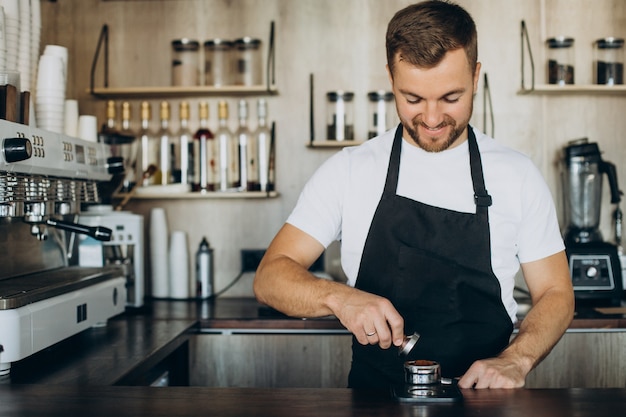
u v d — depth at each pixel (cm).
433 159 158
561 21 293
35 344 161
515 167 157
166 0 302
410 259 156
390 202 158
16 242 200
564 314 147
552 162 294
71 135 218
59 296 177
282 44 297
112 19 303
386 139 164
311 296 135
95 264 234
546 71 292
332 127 289
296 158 298
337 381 240
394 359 158
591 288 256
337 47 296
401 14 137
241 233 300
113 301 214
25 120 179
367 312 125
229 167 288
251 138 292
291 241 158
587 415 101
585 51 294
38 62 211
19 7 192
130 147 266
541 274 156
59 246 228
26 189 174
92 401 112
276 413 104
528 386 238
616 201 262
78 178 203
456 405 108
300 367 241
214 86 283
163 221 288
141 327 221
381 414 103
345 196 161
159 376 220
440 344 156
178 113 301
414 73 132
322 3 297
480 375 124
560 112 294
